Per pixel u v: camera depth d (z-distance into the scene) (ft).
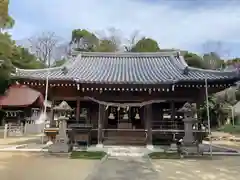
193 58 121.60
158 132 45.32
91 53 61.41
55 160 30.04
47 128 45.01
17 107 88.07
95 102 48.57
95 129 43.65
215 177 21.77
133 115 52.39
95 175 22.18
